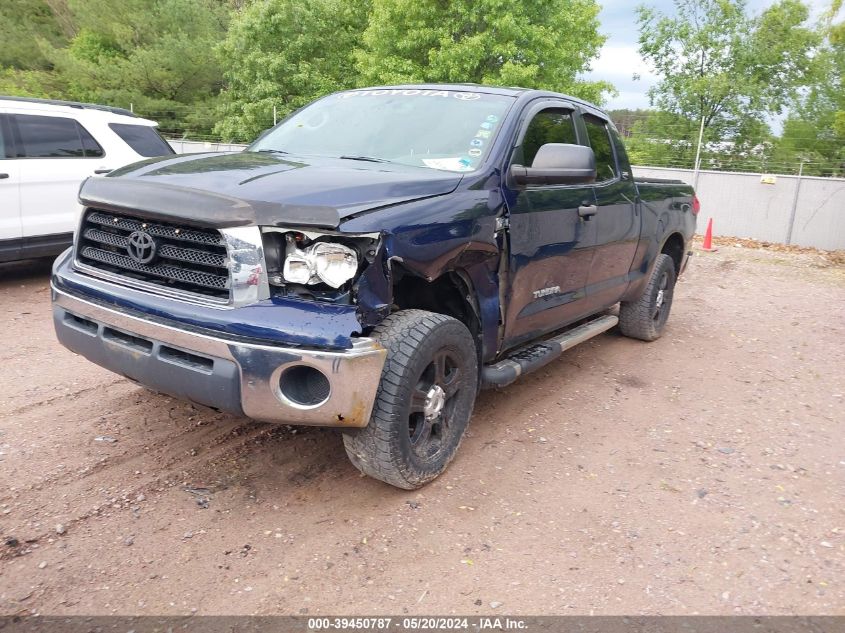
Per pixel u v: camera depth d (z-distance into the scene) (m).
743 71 24.45
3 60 36.94
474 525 3.23
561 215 4.25
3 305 6.71
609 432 4.41
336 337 2.73
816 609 2.78
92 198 3.18
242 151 4.29
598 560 3.03
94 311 3.14
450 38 18.95
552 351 4.45
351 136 4.16
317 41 25.83
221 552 2.93
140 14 33.16
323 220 2.73
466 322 3.74
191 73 32.00
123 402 4.38
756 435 4.52
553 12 20.27
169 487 3.41
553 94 4.64
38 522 3.04
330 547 3.00
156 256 3.03
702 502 3.59
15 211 6.97
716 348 6.54
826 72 23.45
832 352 6.61
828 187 15.70
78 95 33.06
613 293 5.40
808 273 11.67
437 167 3.76
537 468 3.84
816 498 3.71
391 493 3.45
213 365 2.80
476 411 4.60
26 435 3.86
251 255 2.78
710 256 13.16
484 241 3.49
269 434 4.02
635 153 22.55
